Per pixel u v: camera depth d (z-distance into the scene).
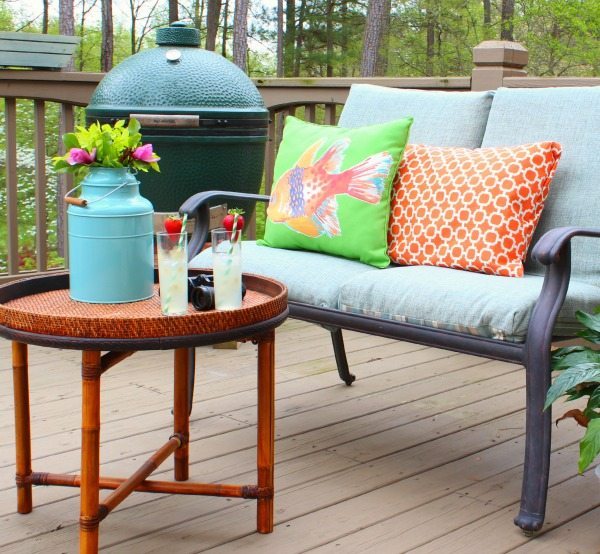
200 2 18.34
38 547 1.68
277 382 2.81
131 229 1.63
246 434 2.33
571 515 1.86
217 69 3.17
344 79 3.56
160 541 1.72
